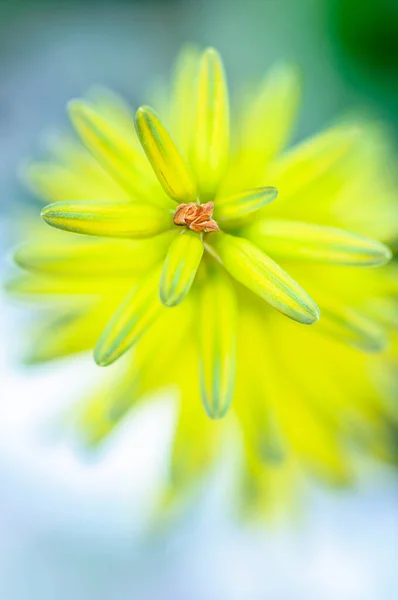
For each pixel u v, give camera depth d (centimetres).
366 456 34
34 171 31
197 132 27
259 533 41
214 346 27
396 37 39
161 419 39
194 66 30
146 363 29
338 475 31
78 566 47
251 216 27
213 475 35
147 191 27
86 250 28
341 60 40
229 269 26
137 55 46
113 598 47
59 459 44
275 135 29
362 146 32
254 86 36
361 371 30
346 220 30
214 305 27
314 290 28
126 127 32
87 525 46
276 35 41
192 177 26
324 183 29
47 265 28
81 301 31
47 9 46
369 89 40
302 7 41
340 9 40
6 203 45
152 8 45
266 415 29
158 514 35
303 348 30
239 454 32
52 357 29
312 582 46
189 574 47
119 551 47
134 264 28
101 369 32
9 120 47
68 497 45
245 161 29
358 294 29
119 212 26
